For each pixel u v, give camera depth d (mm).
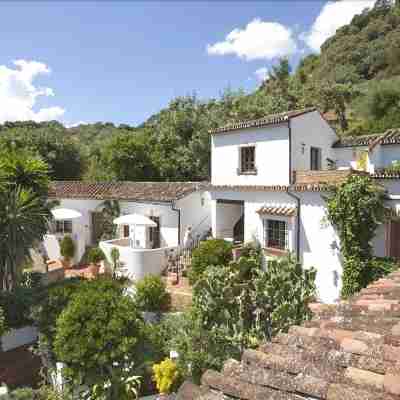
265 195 18594
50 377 12812
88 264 24781
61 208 25125
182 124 36812
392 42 65750
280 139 18422
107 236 25375
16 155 18125
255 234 19078
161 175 36281
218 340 10750
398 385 3000
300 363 3588
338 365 3502
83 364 10641
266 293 10789
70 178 42375
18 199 16469
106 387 11172
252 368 3697
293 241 17062
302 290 10547
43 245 25719
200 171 35281
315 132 19812
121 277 19844
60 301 12945
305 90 46656
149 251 20234
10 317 14883
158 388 11641
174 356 12266
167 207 22969
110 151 36625
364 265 14688
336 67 69625
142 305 16859
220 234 21578
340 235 15383
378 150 18750
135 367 11750
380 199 15117
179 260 21141
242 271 13375
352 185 14742
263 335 10508
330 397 3018
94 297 11414
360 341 3828
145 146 36750
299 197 16984
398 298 5516
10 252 16234
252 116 35812
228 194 20547
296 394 3219
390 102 36906
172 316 15398
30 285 18156
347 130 38000
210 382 3613
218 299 11125
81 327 10914
